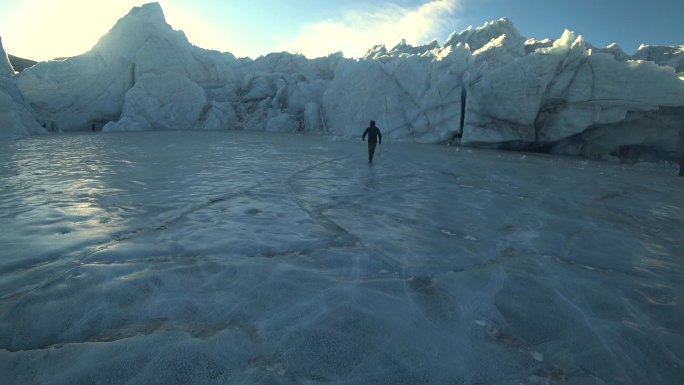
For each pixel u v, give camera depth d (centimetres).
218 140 1775
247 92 3222
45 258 343
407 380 204
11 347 221
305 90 2942
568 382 211
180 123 2855
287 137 2103
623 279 354
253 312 262
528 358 229
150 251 363
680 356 237
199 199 580
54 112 2791
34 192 617
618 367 224
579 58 1638
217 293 286
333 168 968
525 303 295
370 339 238
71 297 275
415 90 2169
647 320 279
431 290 309
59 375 196
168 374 199
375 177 853
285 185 714
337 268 342
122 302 270
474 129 1805
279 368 208
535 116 1702
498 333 254
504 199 674
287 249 383
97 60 2942
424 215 541
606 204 691
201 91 2925
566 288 326
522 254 405
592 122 1630
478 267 362
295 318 257
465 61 2078
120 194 608
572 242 457
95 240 392
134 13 3075
